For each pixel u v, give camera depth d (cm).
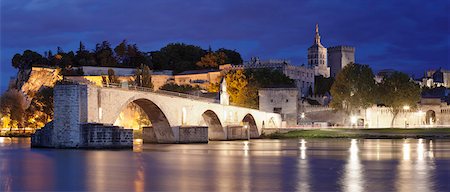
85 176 5619
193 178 5450
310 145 12244
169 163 7125
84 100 9519
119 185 4941
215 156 8519
